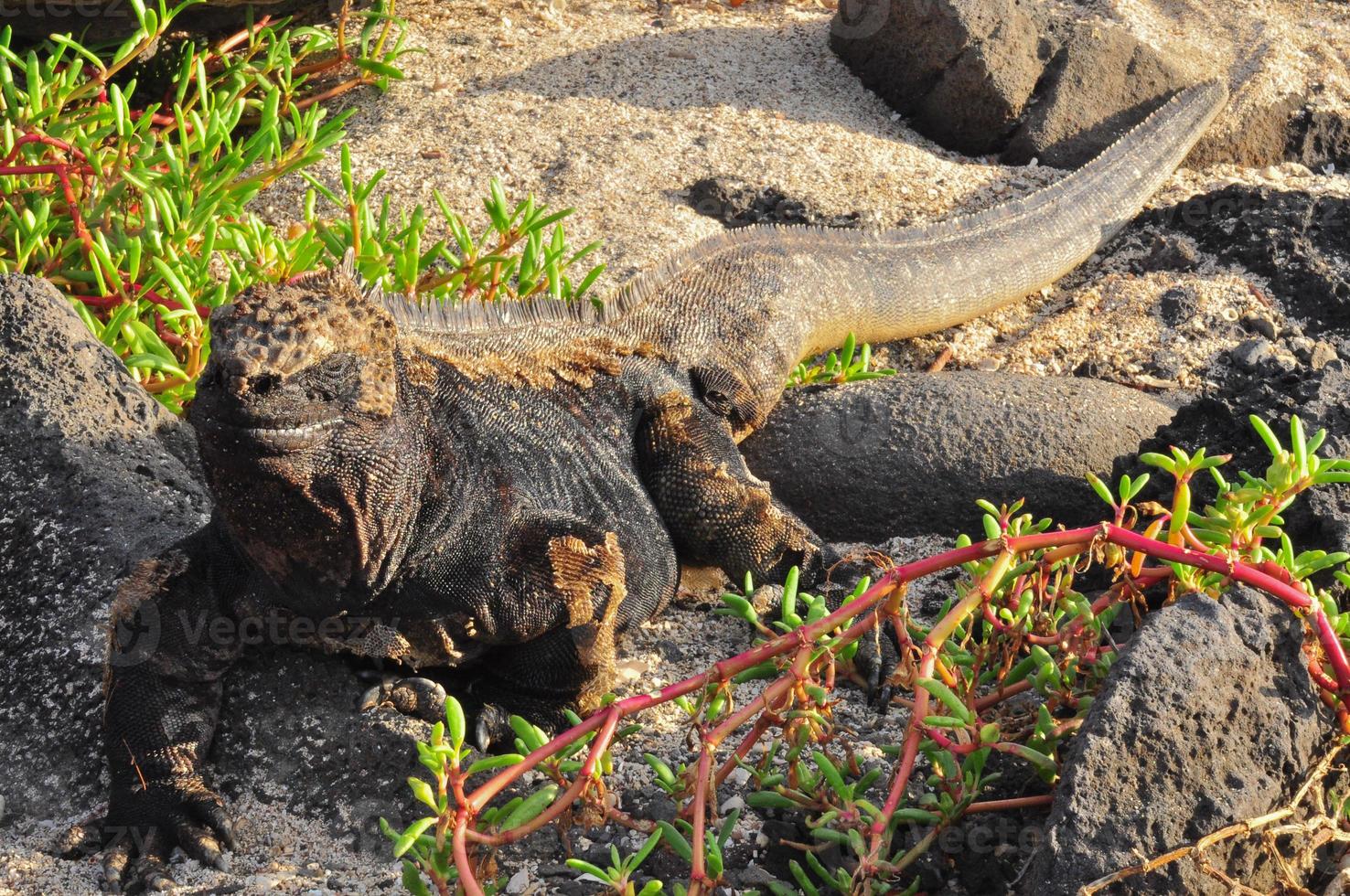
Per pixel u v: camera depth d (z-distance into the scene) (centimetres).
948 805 540
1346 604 636
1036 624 612
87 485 759
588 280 1030
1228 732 514
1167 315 1184
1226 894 492
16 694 707
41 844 652
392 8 1370
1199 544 562
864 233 1134
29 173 973
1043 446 920
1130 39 1463
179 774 645
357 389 596
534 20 1570
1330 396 763
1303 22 1694
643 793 638
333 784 662
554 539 688
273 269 1012
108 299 960
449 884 544
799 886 564
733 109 1414
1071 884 475
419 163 1286
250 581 665
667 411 854
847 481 930
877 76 1478
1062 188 1280
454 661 699
